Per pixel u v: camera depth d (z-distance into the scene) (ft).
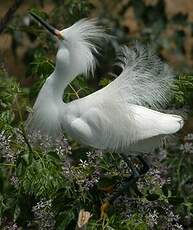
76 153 35.42
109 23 46.91
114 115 31.58
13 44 44.86
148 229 32.07
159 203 32.73
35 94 35.91
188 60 51.88
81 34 32.14
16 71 54.60
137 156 33.86
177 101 35.27
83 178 32.24
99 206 32.37
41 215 32.04
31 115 32.96
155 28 46.88
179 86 35.83
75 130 31.78
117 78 32.48
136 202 32.60
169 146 38.01
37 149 32.76
